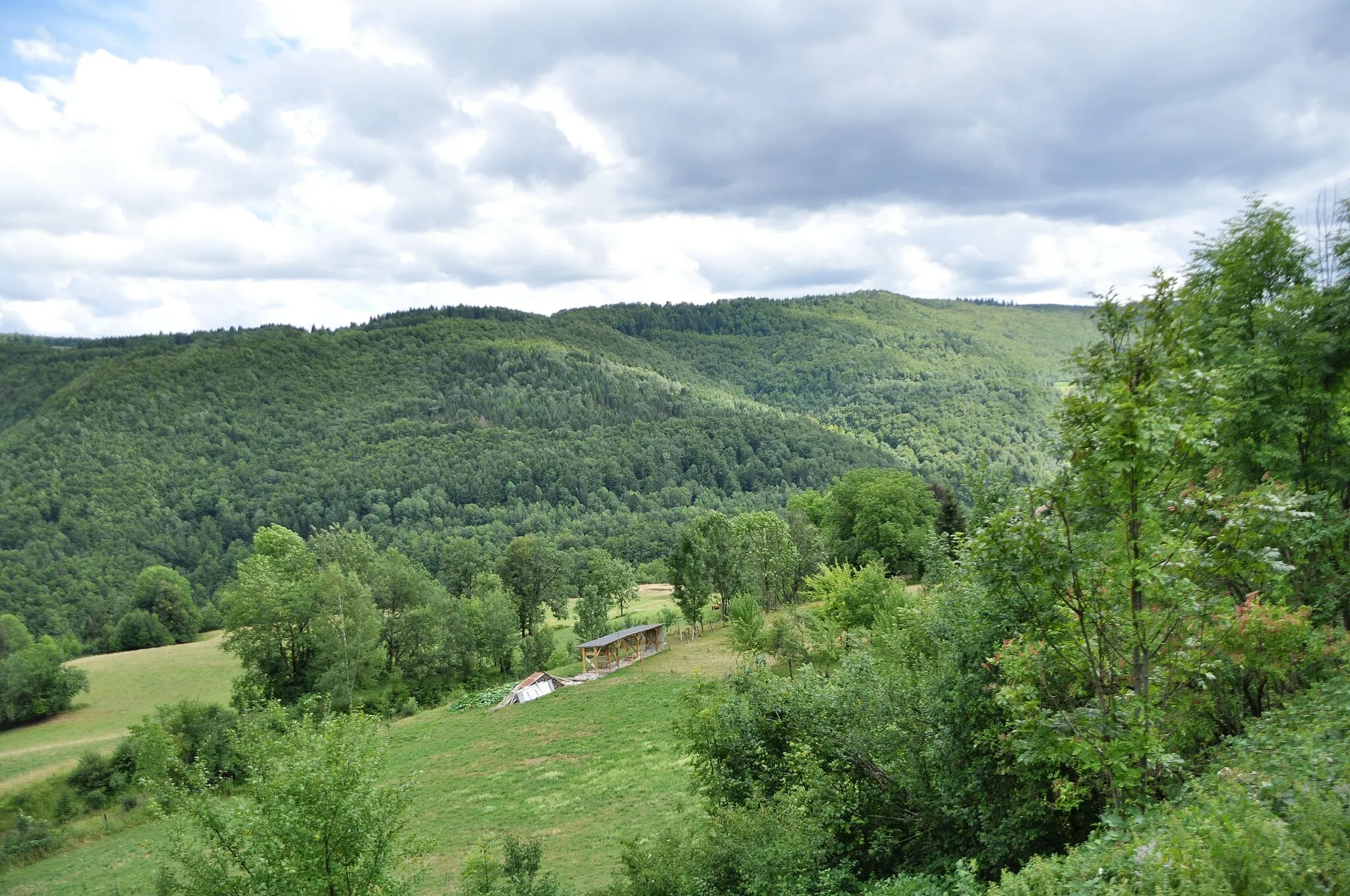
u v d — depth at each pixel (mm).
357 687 68375
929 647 18234
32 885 39031
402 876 19469
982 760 14102
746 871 16453
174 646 96500
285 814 16344
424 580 87938
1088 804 13320
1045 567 9531
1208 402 9000
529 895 21531
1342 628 14219
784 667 43750
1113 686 10602
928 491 76938
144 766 47688
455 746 51062
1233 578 11172
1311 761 9195
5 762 57719
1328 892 6680
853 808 17031
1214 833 7785
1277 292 16094
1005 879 10023
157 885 17250
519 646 83562
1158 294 9031
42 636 104875
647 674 62312
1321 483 14883
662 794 35656
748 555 72500
